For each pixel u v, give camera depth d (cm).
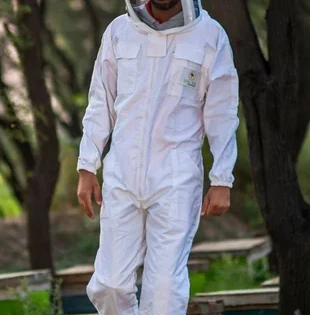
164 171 953
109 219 961
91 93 1002
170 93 960
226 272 1903
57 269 2314
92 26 2500
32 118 1919
